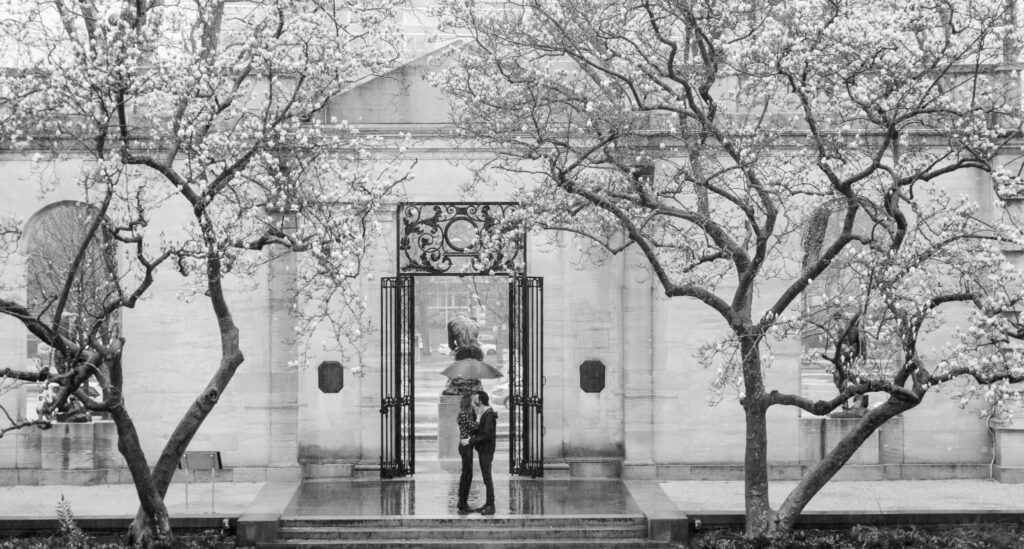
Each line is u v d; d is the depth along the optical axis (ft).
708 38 63.52
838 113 66.08
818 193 65.82
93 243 92.38
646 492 76.43
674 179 67.82
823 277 101.81
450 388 91.09
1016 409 82.69
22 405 82.89
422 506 72.18
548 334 84.69
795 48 61.62
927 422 84.02
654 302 83.71
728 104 82.89
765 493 64.49
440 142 82.43
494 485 80.28
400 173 82.02
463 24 72.49
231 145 62.34
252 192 79.87
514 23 71.77
